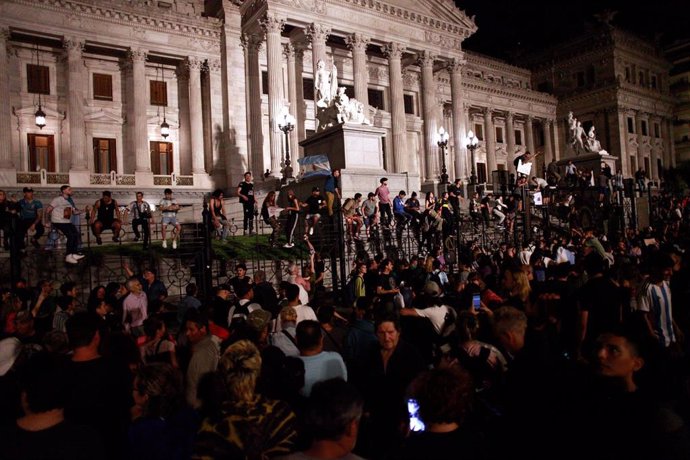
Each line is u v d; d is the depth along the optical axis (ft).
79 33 116.57
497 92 204.13
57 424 12.08
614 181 102.12
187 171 134.00
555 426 13.91
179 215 90.27
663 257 27.48
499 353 18.92
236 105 133.49
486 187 173.06
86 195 114.11
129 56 124.16
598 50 223.30
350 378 22.15
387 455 11.93
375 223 62.69
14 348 21.38
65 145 120.47
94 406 16.28
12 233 39.04
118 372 17.38
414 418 15.71
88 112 123.24
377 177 73.31
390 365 19.51
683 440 11.77
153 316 24.13
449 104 188.14
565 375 14.75
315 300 37.24
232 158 131.64
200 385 14.87
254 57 134.31
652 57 236.63
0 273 49.57
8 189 105.81
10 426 12.07
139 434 13.82
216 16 136.67
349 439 11.05
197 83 131.44
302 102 144.15
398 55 148.25
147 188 121.19
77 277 51.57
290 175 97.66
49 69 119.85
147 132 126.11
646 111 230.27
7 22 108.37
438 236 64.23
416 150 174.29
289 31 142.92
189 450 13.65
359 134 73.72
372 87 166.09
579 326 23.21
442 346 23.45
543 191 89.15
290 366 17.70
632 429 12.76
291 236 59.57
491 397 16.88
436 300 27.53
